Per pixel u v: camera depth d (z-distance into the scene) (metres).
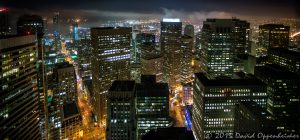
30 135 178.50
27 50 169.50
